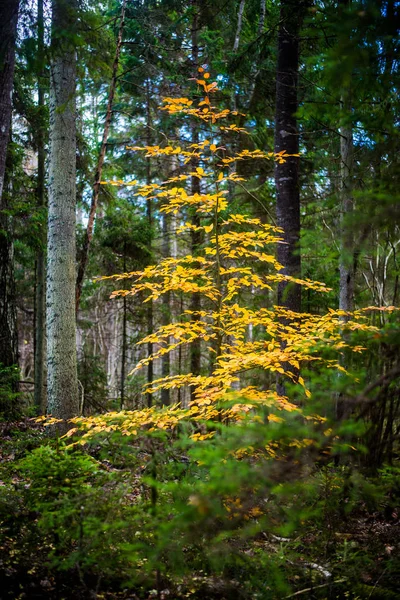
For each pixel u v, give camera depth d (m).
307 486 2.14
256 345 4.52
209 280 4.91
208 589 2.46
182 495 2.28
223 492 1.56
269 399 2.54
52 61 6.43
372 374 3.08
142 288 4.80
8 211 9.18
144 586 2.43
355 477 2.75
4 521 2.71
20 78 9.66
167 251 15.41
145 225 13.01
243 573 2.56
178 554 2.20
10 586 2.44
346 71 2.02
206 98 4.52
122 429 3.23
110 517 2.30
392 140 2.25
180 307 14.58
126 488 2.50
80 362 13.56
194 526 1.64
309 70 6.21
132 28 8.12
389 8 1.81
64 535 2.52
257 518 2.20
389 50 2.02
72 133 6.54
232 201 9.34
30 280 13.89
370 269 5.84
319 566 2.95
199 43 10.59
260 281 4.85
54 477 2.73
